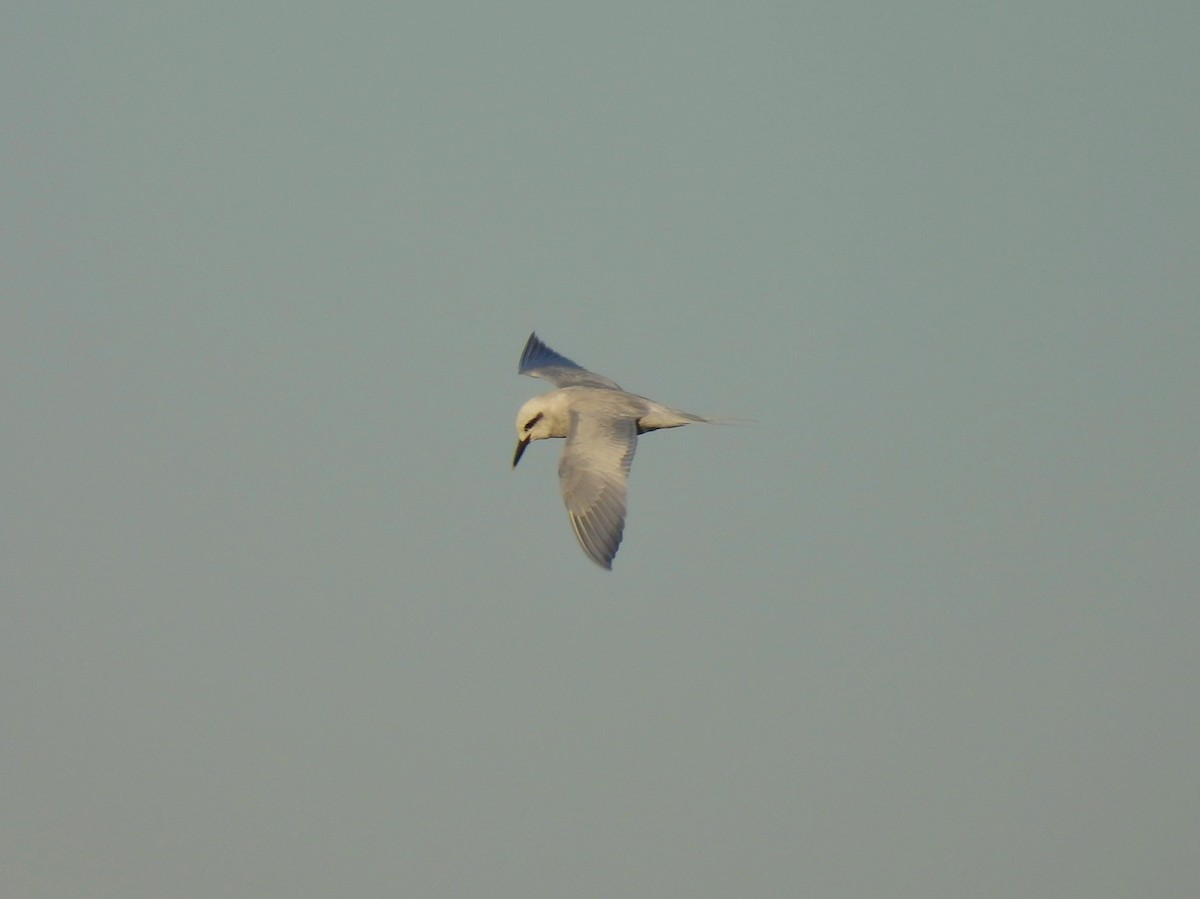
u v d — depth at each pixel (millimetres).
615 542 17875
